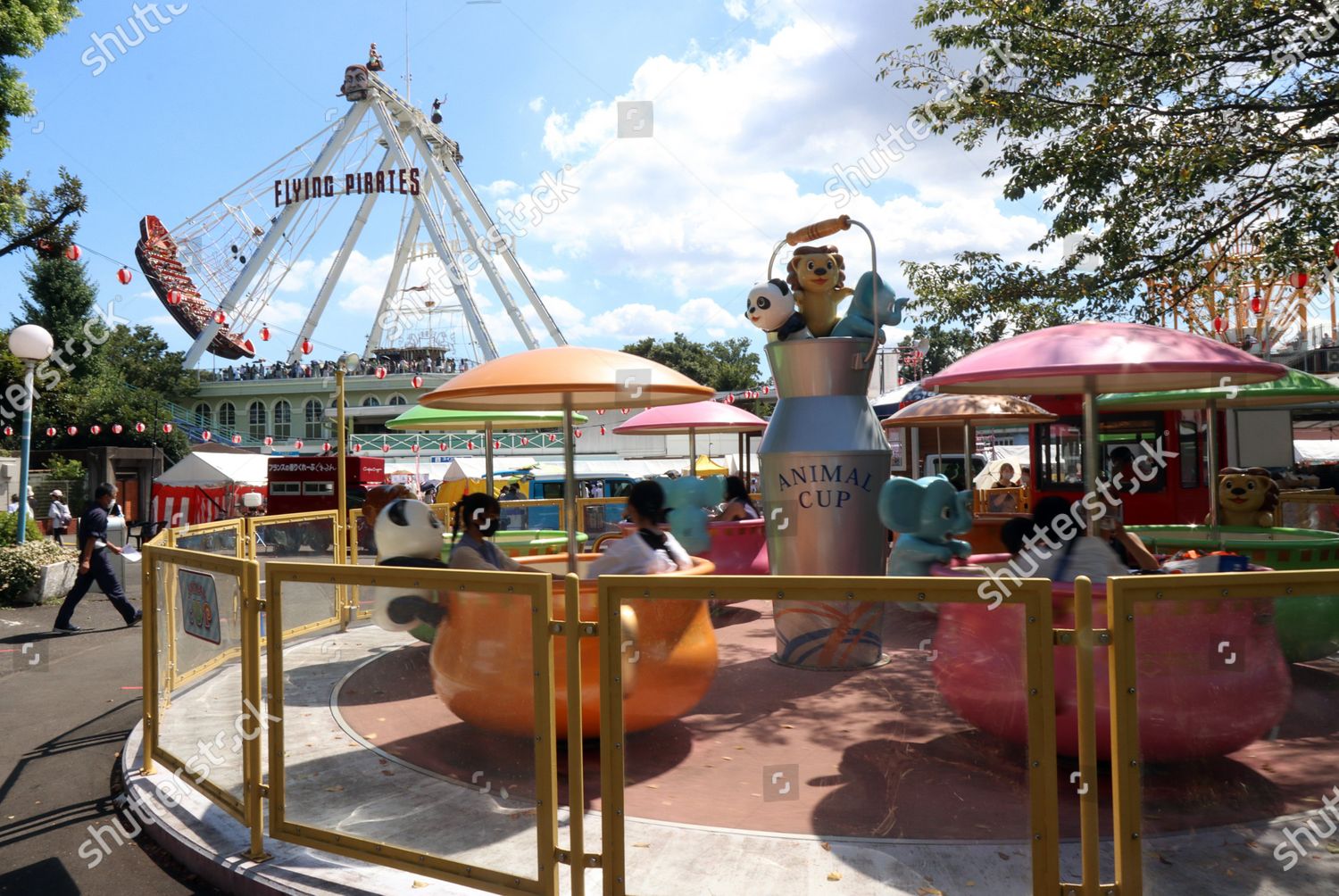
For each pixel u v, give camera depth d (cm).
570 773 337
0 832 479
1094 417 501
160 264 5319
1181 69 986
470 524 545
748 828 345
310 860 400
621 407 635
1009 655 313
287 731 408
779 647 489
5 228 1641
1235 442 1444
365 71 5372
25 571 1270
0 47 1507
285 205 5653
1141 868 305
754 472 2722
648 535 514
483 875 351
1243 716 313
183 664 498
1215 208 1070
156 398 4072
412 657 395
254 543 888
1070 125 1081
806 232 701
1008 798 320
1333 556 688
